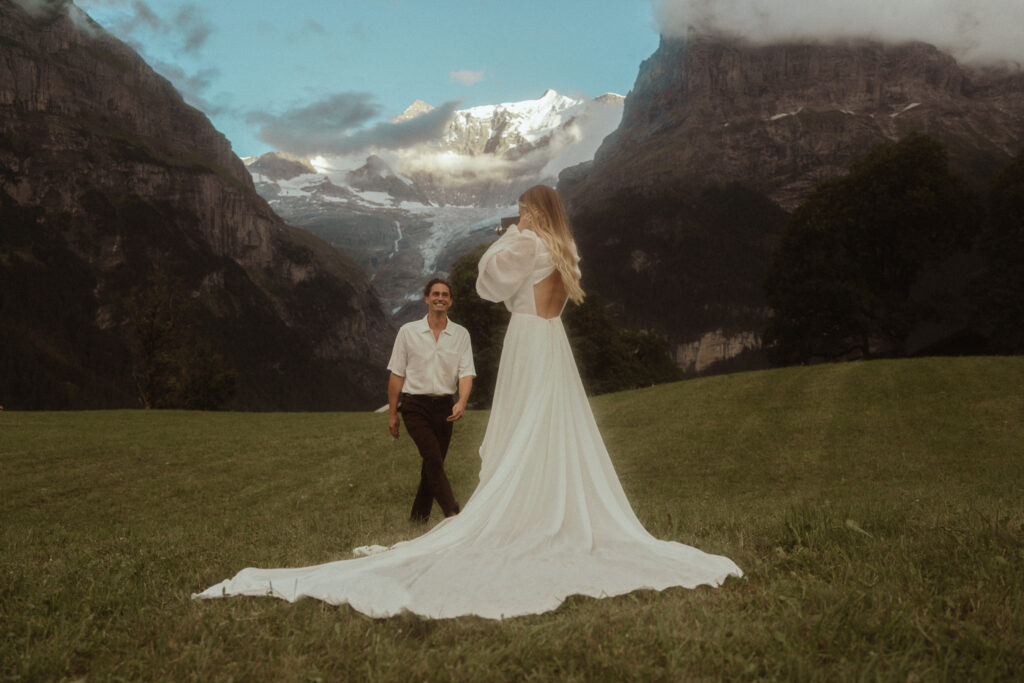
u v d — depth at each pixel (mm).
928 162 49188
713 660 2822
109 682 2791
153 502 17703
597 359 61594
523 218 4695
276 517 13898
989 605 3273
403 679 2754
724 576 3881
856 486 16984
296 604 3539
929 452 18922
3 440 23469
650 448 21812
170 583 4398
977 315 49281
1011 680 2625
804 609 3354
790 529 5027
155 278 68750
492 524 4051
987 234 49656
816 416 22547
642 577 3785
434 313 7871
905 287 53688
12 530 12320
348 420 30125
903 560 4129
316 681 2715
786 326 53250
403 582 3648
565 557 3941
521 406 4379
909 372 25000
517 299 4562
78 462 21156
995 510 6238
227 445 23844
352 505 16688
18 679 2889
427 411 7852
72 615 3688
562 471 4215
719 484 18312
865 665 2703
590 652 2912
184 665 2908
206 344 76125
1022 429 19609
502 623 3262
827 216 51219
